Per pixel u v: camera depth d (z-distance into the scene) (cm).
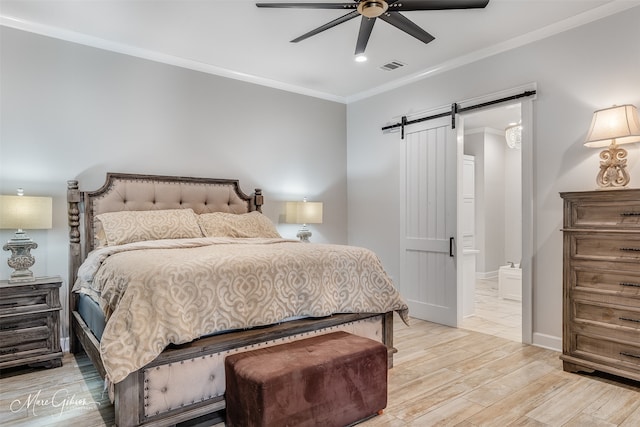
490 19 314
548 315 329
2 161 309
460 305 402
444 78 413
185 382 197
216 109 423
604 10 296
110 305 207
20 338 275
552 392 245
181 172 399
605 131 271
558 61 324
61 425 207
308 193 497
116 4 292
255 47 370
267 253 244
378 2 234
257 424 178
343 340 227
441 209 414
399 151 462
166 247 274
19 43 317
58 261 331
